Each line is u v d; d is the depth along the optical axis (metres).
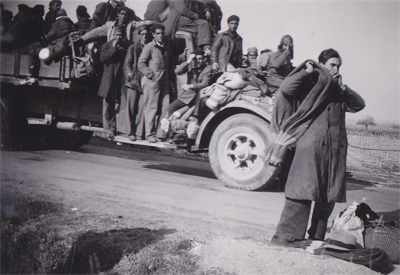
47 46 7.56
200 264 3.23
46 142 9.07
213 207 4.73
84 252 3.41
